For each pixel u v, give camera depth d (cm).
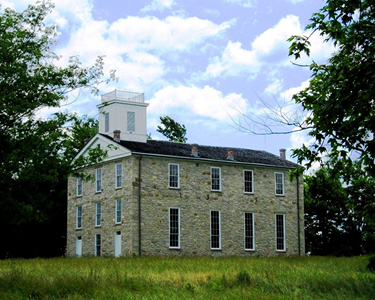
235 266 3072
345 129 1522
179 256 4422
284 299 1739
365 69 1405
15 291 1928
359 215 5872
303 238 5438
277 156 5734
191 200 4853
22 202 2247
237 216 5084
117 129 5059
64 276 2219
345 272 2620
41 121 2308
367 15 1476
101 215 4916
